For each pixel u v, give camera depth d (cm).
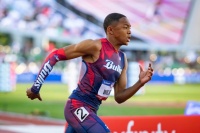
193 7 9088
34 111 4394
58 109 4753
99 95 1510
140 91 6378
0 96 6019
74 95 1518
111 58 1496
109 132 1490
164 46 9119
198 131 1983
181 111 4794
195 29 9106
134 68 5444
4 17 8619
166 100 5894
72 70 5606
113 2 8912
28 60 8688
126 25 1511
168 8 9100
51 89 6925
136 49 9319
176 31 9125
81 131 1491
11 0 8612
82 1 8825
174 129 1975
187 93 6900
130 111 4688
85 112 1491
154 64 9338
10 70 6362
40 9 8700
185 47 9156
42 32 8719
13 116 4250
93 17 8875
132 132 1941
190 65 9550
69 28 8819
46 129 3447
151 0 9025
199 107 2648
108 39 1525
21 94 6234
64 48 1491
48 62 1490
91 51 1477
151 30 9081
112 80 1512
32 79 7988
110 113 4475
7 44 9775
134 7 9019
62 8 8756
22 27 8675
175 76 8681
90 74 1491
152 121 1958
